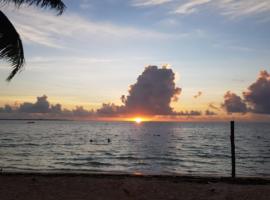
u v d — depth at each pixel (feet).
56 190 38.63
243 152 163.02
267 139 285.43
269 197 36.65
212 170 96.68
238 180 47.16
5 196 35.45
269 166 107.86
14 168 91.91
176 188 40.47
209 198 36.14
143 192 38.40
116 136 312.09
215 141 253.03
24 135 310.65
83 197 35.83
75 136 303.27
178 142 236.63
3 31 33.40
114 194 37.35
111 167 100.89
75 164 108.06
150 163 114.01
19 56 35.01
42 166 100.73
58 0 36.35
